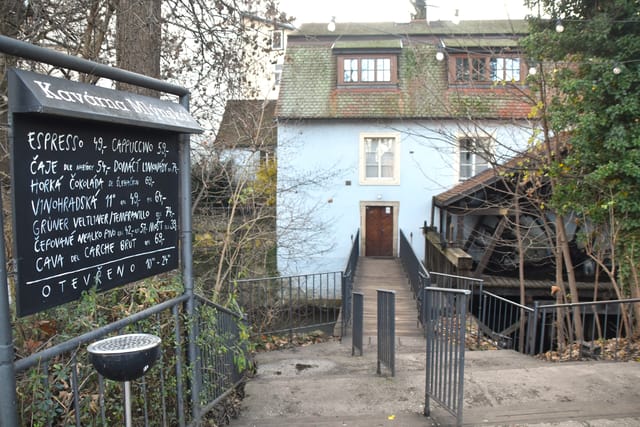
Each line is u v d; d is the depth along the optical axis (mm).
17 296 2166
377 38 19250
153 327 3252
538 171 9492
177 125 3055
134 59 6469
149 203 3070
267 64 9062
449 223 17172
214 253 9133
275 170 12484
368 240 19359
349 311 10625
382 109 18281
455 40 14008
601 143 8320
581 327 8797
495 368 6098
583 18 8336
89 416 2814
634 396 4684
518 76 13688
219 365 4363
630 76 7699
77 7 6031
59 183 2369
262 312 9664
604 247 9398
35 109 2066
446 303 4113
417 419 4367
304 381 5492
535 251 14695
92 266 2596
